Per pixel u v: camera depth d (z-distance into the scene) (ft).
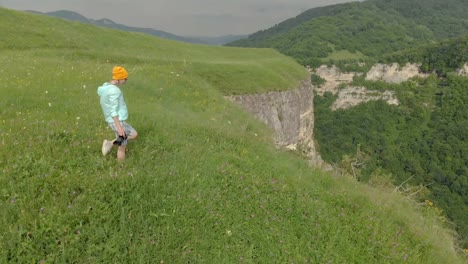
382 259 24.59
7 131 26.91
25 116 32.81
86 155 25.18
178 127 38.81
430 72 407.85
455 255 32.14
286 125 146.92
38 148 24.26
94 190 20.63
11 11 120.26
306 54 588.91
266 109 129.49
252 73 137.18
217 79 119.85
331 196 32.14
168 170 25.66
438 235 35.01
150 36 172.45
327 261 22.57
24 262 15.61
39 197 19.17
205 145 35.55
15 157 22.24
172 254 18.74
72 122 31.86
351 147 299.17
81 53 100.37
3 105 35.88
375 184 49.93
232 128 49.85
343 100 416.67
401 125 336.29
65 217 18.01
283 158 43.14
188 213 21.86
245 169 31.78
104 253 17.04
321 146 299.99
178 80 73.77
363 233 26.76
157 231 19.75
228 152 35.99
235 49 231.71
